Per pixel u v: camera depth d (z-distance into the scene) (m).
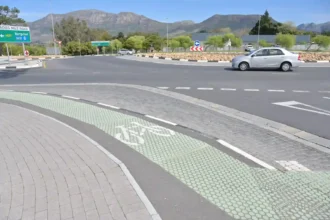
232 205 3.00
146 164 4.05
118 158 4.26
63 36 93.56
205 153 4.43
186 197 3.16
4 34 24.06
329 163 4.04
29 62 27.23
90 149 4.55
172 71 17.38
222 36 51.62
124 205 2.98
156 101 8.42
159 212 2.88
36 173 3.72
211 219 2.76
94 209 2.91
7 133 5.42
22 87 11.82
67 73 17.53
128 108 7.54
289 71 16.97
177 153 4.45
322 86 10.95
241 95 9.20
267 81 12.43
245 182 3.49
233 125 5.96
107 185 3.40
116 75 15.70
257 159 4.18
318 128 5.65
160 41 70.12
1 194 3.21
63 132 5.46
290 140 5.02
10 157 4.25
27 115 6.80
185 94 9.46
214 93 9.59
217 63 23.19
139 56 35.22
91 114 6.93
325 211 2.88
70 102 8.36
